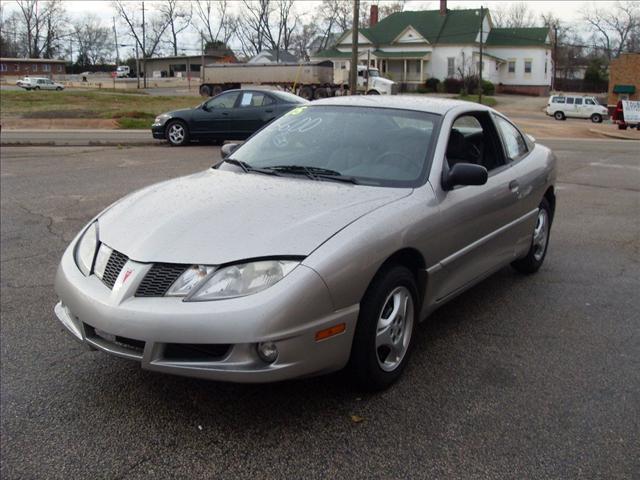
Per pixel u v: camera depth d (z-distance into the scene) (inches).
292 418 131.0
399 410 134.6
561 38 3796.8
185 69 3759.8
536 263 229.6
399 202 144.8
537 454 119.5
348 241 126.6
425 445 122.0
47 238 276.5
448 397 140.3
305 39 3602.4
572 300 204.2
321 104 192.4
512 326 182.1
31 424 129.4
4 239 274.2
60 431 126.9
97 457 118.4
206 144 701.9
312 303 119.6
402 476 113.0
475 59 2561.5
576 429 128.0
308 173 160.2
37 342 168.2
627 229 306.7
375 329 133.9
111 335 125.0
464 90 2422.5
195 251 122.3
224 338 115.4
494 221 181.3
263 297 116.6
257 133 192.1
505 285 219.5
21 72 3686.0
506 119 216.2
